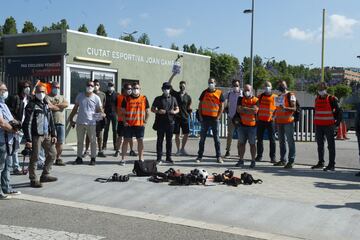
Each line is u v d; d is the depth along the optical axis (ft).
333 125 35.94
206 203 26.08
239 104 36.91
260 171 35.37
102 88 55.21
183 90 43.42
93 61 53.57
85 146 41.78
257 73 176.14
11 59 53.78
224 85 188.34
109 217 24.07
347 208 24.54
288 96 37.14
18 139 29.84
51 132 31.01
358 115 34.55
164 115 37.76
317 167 37.04
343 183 30.99
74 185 30.42
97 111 37.45
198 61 70.59
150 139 59.77
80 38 52.08
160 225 22.71
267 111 39.65
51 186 30.53
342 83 227.61
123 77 57.88
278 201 25.88
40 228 21.71
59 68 50.62
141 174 32.24
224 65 188.55
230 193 27.53
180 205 26.04
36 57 52.11
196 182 29.84
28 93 33.83
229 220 23.67
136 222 23.20
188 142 55.67
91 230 21.57
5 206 26.08
